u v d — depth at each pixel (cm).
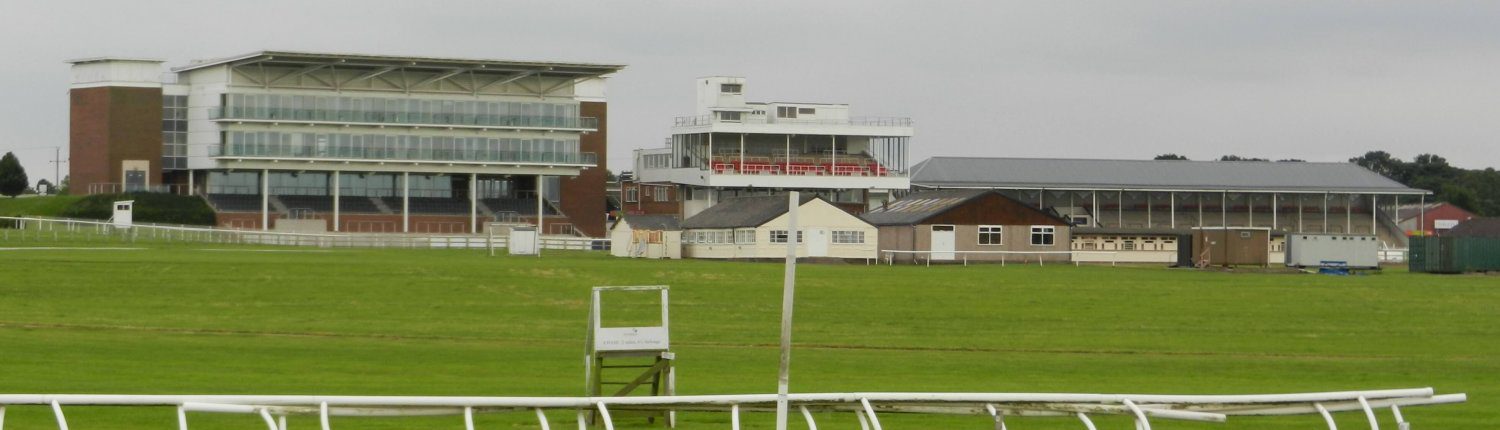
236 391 5216
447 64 18750
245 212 18538
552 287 9906
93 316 8231
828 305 9244
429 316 8619
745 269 11262
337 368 6162
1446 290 10531
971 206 13888
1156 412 3553
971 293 9881
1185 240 13775
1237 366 6994
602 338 4431
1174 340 8119
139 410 4731
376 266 10644
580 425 3553
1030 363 6969
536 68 19200
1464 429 4831
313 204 19075
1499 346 8150
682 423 4609
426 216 19238
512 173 19850
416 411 3462
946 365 6794
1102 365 6944
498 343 7450
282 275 9981
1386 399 3722
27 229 15600
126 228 15400
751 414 4778
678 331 8131
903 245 13938
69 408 4728
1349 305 9650
